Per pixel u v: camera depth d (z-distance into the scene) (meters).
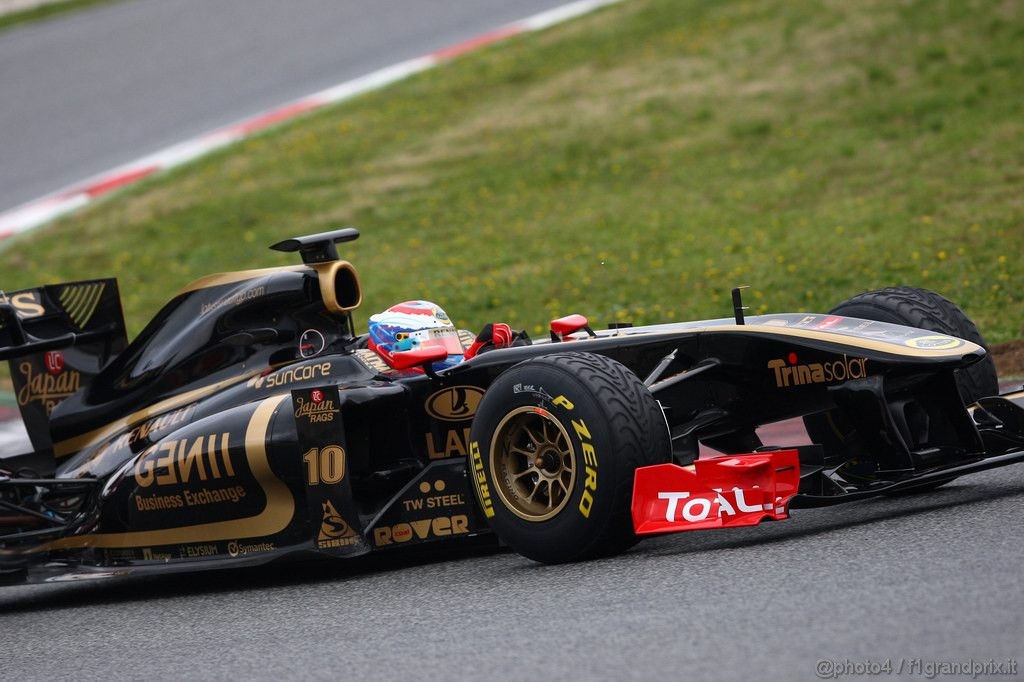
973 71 68.38
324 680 13.84
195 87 93.38
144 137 82.88
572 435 17.59
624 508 17.41
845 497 17.25
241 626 17.52
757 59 78.62
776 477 17.31
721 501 17.02
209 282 24.64
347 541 19.95
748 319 21.06
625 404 17.55
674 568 16.62
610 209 57.78
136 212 67.69
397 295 49.69
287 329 23.47
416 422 21.30
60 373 26.81
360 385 21.11
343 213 63.91
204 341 24.03
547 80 81.94
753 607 14.05
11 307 24.55
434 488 19.97
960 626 12.38
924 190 51.34
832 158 59.53
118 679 15.35
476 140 72.75
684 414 20.73
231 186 69.94
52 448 26.50
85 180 75.75
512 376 18.41
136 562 22.20
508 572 18.44
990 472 21.78
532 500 18.50
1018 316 35.06
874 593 13.92
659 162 64.25
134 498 22.12
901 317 20.53
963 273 39.56
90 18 123.25
